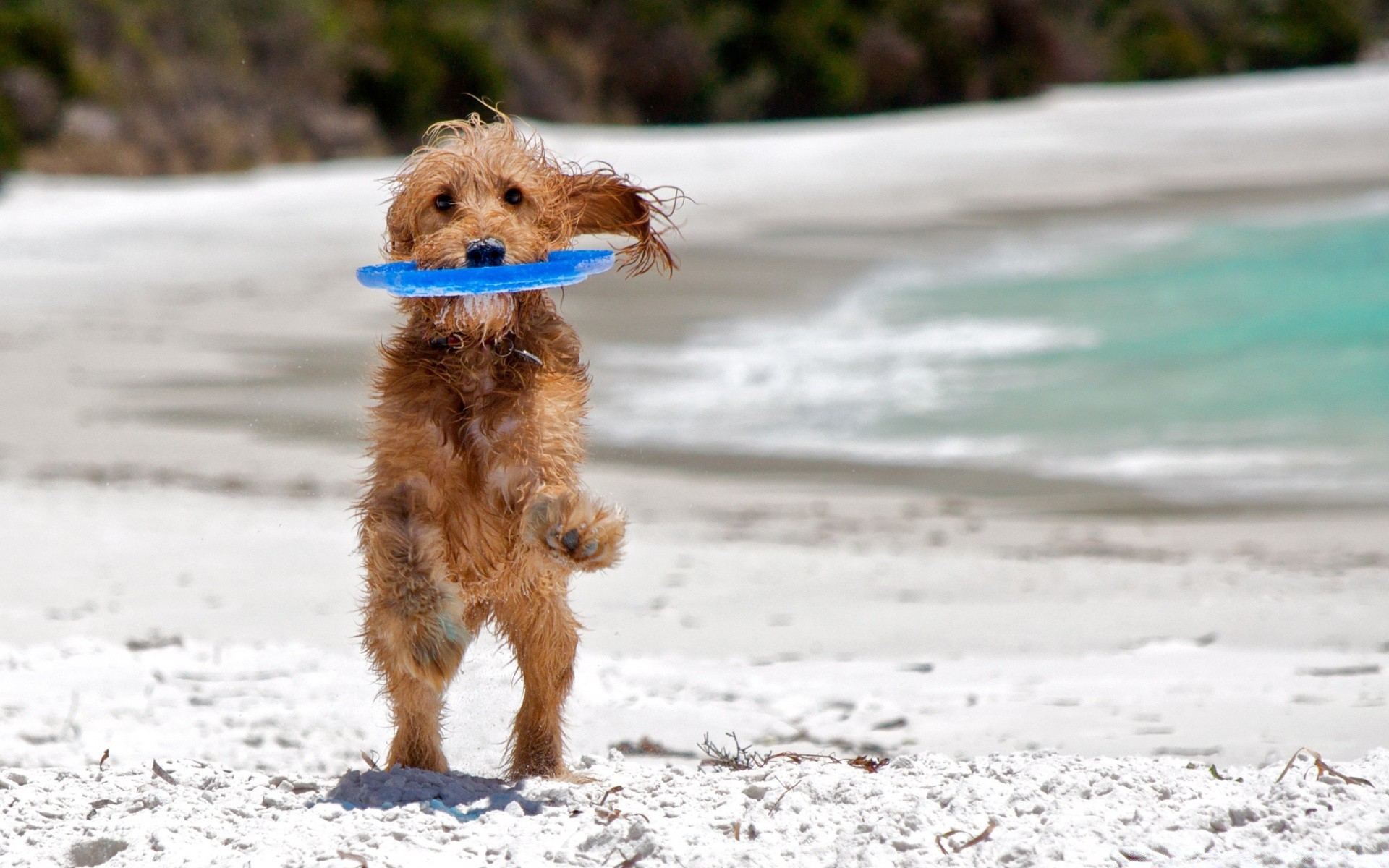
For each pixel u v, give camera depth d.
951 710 9.40
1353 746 8.00
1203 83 114.00
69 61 65.69
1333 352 28.03
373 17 80.31
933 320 32.72
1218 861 5.44
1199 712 9.05
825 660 11.45
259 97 72.69
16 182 57.97
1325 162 59.78
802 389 26.62
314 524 17.55
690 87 91.69
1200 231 43.59
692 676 10.70
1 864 5.96
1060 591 14.31
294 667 10.63
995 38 108.56
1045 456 22.17
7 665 10.45
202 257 43.38
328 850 5.82
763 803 6.32
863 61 99.44
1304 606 13.22
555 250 8.47
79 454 22.06
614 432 24.17
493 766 8.37
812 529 18.12
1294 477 20.55
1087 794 6.32
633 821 6.03
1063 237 44.34
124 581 14.25
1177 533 17.84
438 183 8.12
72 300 36.28
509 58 84.19
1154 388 26.00
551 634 7.73
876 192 58.06
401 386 7.61
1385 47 128.50
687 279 39.03
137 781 7.08
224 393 26.36
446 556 7.52
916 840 5.71
